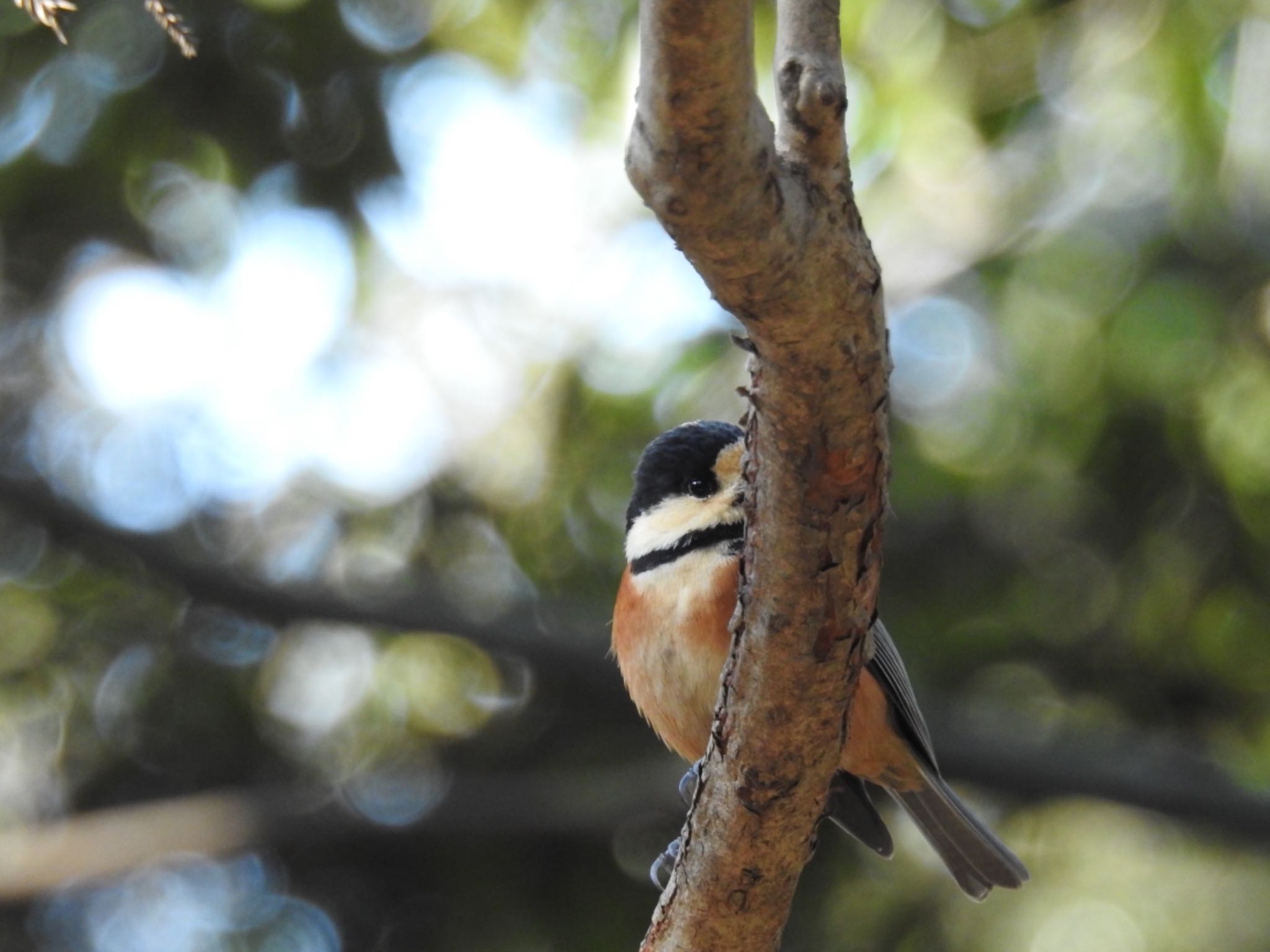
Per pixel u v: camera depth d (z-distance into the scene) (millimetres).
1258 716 13531
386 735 13742
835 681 4957
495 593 13234
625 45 11961
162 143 12305
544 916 13547
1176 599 13188
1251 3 11250
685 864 5586
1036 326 12469
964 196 13047
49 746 13555
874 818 8133
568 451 13148
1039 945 12930
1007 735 12219
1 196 12266
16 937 13273
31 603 13664
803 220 4020
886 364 4402
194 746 13680
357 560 13750
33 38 11766
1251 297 12125
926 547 13195
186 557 12336
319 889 13656
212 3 11844
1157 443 12766
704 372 12602
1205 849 13398
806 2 4109
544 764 13789
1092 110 12289
